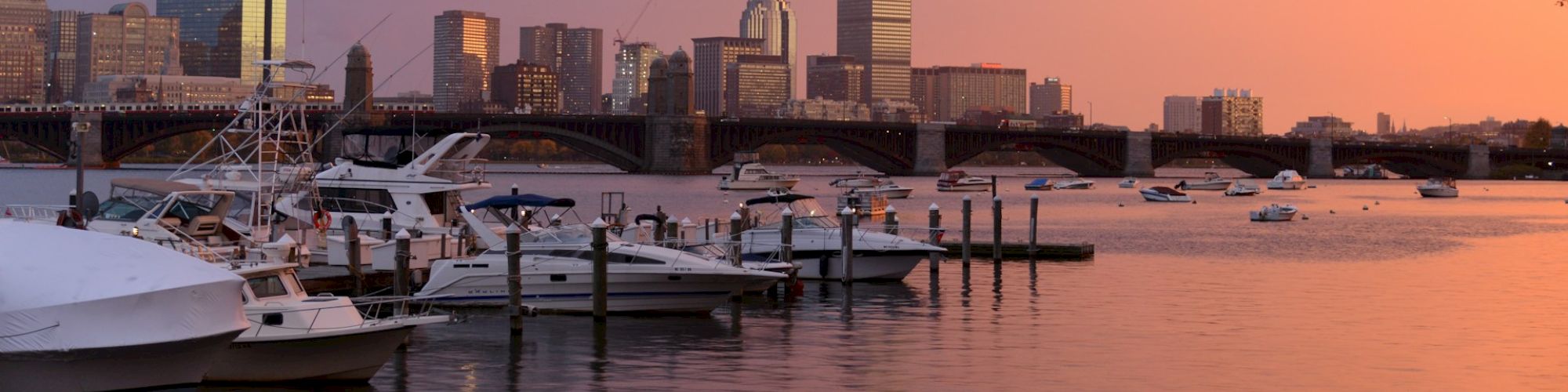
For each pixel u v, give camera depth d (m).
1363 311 46.94
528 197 54.84
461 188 55.38
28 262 29.20
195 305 29.55
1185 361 36.78
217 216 45.28
